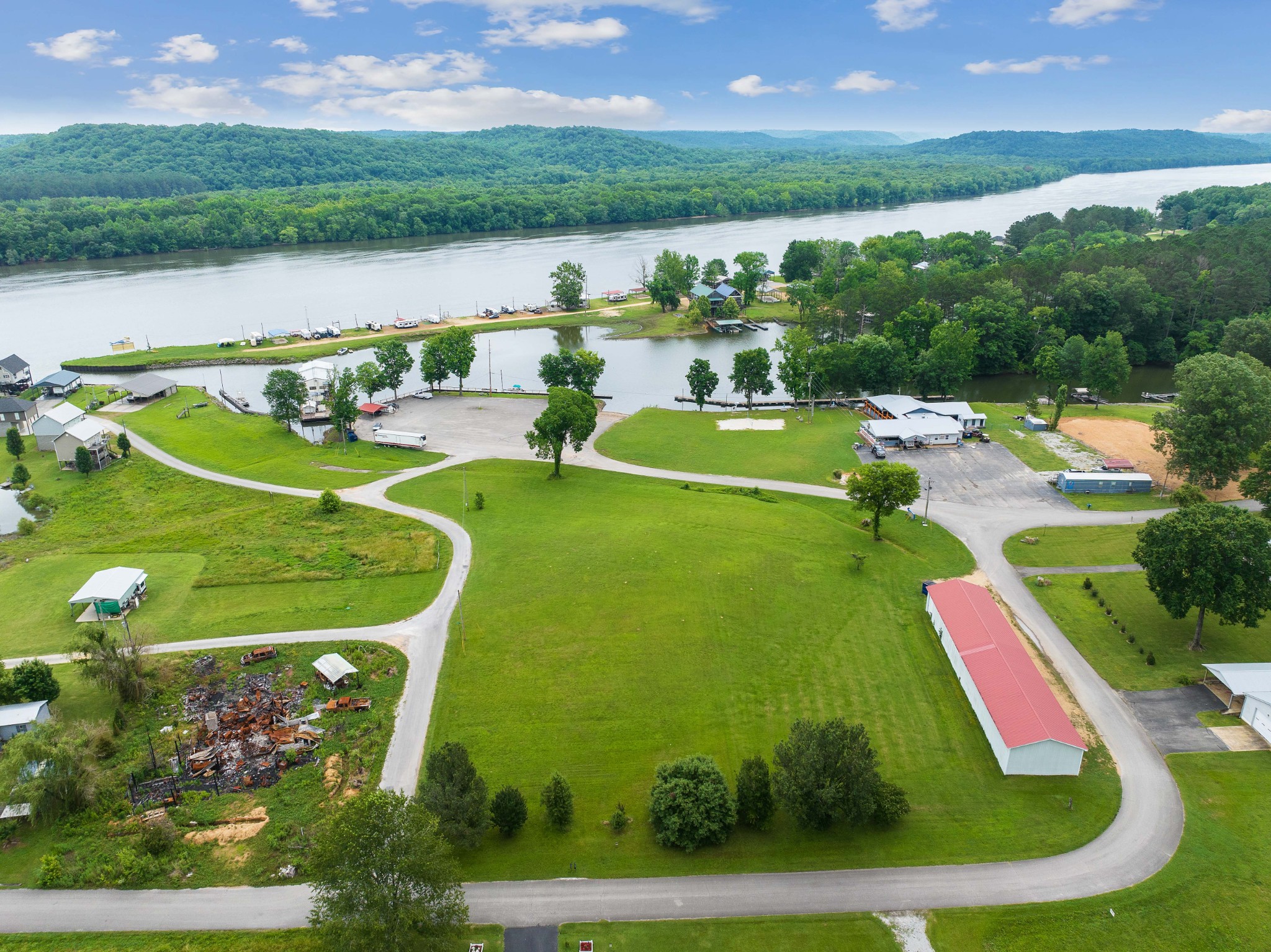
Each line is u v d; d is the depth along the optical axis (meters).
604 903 60.25
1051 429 162.75
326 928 51.84
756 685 84.88
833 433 164.25
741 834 66.94
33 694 80.38
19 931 58.44
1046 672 87.19
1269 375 146.12
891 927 58.19
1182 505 119.25
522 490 136.25
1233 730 77.81
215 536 119.44
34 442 159.88
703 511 126.38
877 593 102.56
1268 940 56.66
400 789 70.38
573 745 76.38
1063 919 58.66
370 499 132.75
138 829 67.06
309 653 90.56
